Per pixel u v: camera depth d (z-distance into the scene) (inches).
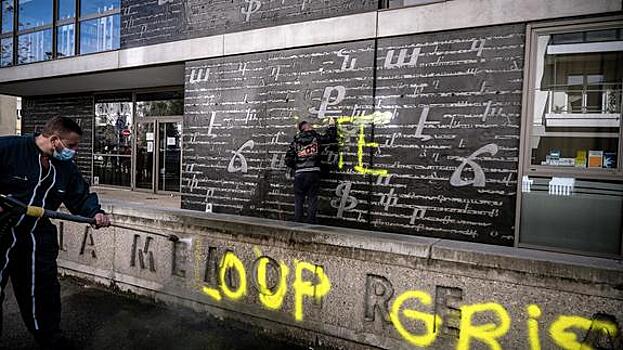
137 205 178.9
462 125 231.9
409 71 245.1
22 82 446.9
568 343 99.8
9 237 115.6
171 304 158.9
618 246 203.6
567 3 206.5
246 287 142.6
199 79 327.9
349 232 130.1
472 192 229.8
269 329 138.1
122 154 484.4
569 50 211.8
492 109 224.8
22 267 120.2
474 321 109.3
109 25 410.3
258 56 300.4
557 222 214.4
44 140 119.3
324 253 129.0
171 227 159.0
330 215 268.2
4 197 110.9
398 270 118.6
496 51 223.5
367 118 257.6
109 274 176.6
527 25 216.8
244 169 308.7
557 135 215.9
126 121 480.7
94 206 132.0
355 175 261.1
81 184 134.1
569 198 211.9
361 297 123.6
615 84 204.8
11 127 764.0
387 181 251.8
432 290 114.3
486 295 108.0
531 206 219.1
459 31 231.8
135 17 367.6
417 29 240.2
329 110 271.0
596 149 209.0
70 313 153.8
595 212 207.5
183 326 145.0
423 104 241.6
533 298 103.1
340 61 266.8
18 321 148.5
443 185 237.0
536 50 217.2
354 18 259.6
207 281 150.6
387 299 120.0
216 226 148.2
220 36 314.7
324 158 269.4
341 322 126.5
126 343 131.8
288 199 292.0
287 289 135.2
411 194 245.3
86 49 429.4
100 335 136.9
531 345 103.5
